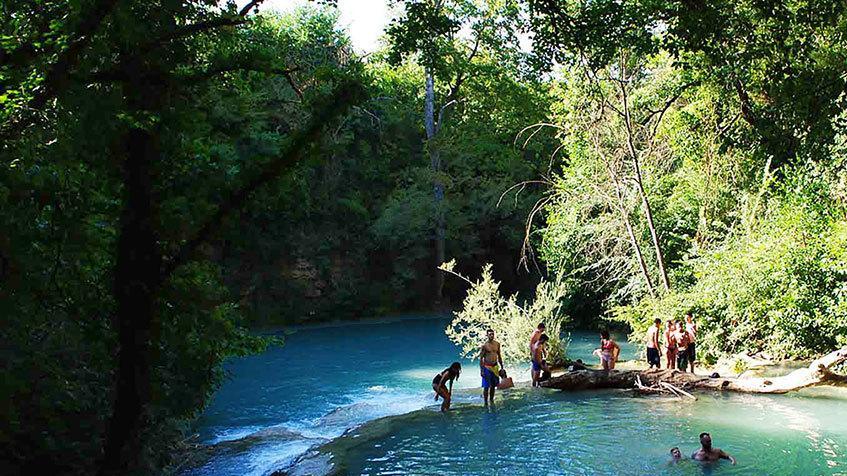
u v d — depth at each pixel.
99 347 8.12
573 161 24.58
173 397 9.16
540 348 17.77
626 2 10.71
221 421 14.76
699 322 19.45
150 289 7.67
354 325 33.09
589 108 22.12
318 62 34.28
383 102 38.88
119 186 7.84
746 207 19.77
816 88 10.58
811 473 10.15
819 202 17.70
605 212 24.20
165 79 7.83
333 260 35.06
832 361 15.41
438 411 14.95
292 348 25.86
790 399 15.25
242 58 8.59
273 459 11.55
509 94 36.56
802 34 10.39
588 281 25.91
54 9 6.62
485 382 15.72
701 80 17.88
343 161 36.84
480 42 36.38
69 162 7.13
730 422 13.31
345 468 10.86
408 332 30.55
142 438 8.27
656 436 12.41
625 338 26.72
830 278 17.28
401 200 36.91
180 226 7.71
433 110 39.94
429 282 38.47
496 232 39.53
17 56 6.24
